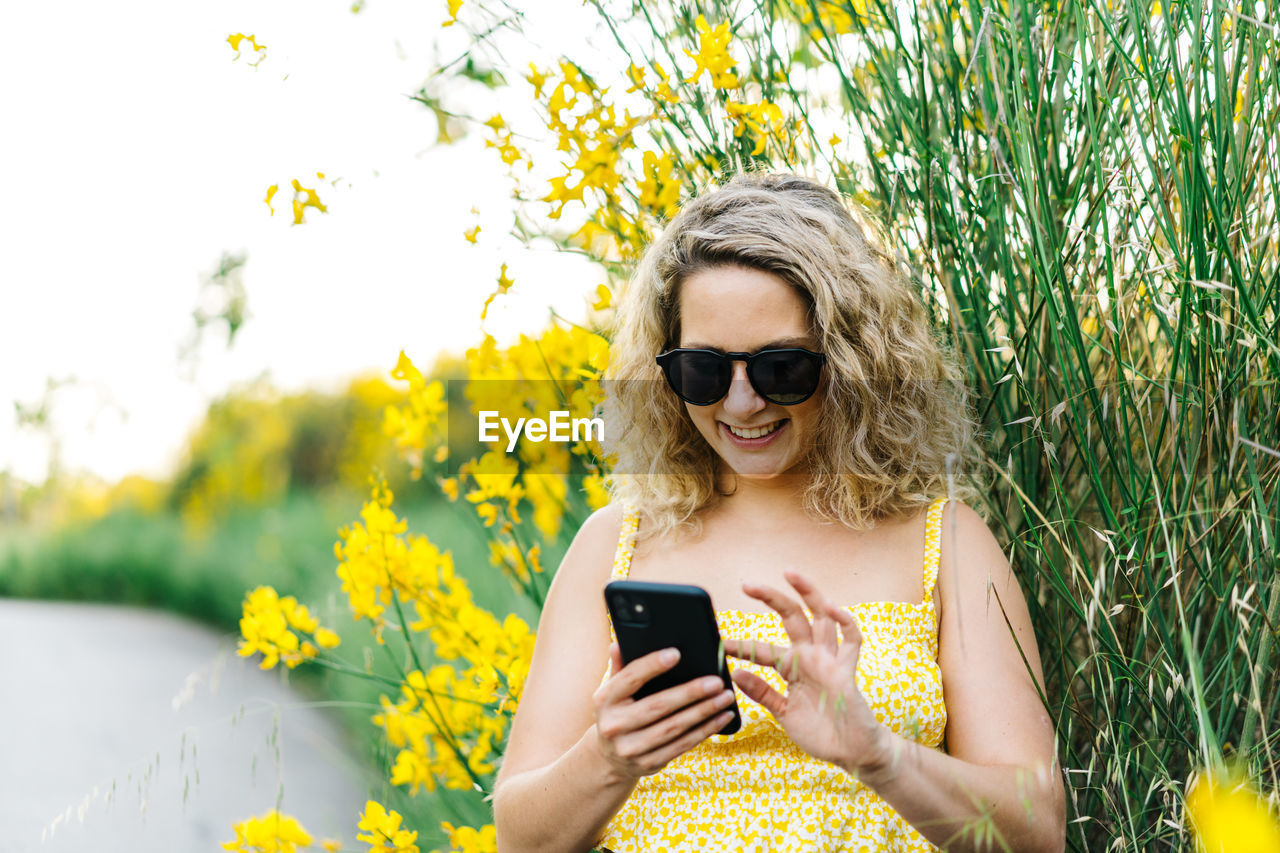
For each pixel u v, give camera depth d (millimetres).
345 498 8555
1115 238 1433
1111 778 1315
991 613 1255
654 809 1257
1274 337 1269
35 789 3531
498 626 1934
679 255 1326
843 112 1745
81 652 6102
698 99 1740
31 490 10391
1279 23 1284
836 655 1031
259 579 6797
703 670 1066
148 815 3250
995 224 1510
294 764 3672
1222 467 1316
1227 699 1298
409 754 1942
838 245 1317
